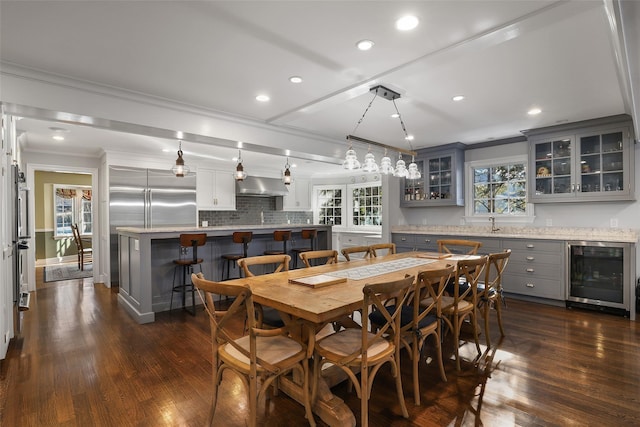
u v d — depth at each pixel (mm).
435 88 3084
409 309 2629
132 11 1913
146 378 2451
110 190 5398
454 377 2453
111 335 3328
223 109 3621
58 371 2557
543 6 1887
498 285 3227
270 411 2064
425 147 5750
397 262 3244
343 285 2242
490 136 5000
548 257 4297
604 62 2572
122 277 4484
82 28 2080
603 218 4383
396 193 6219
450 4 1867
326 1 1840
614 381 2352
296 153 4617
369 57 2480
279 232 4996
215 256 4789
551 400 2129
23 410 2051
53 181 8438
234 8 1899
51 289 5336
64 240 8648
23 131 4246
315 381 1955
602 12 1918
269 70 2688
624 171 4004
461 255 3822
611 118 3984
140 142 4906
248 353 1709
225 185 6961
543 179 4641
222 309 4309
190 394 2238
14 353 2889
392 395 2225
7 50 2336
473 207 5617
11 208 3275
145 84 2938
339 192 8367
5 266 2996
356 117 3961
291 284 2264
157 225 5867
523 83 2979
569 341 3096
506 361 2697
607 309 3938
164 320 3822
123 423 1929
